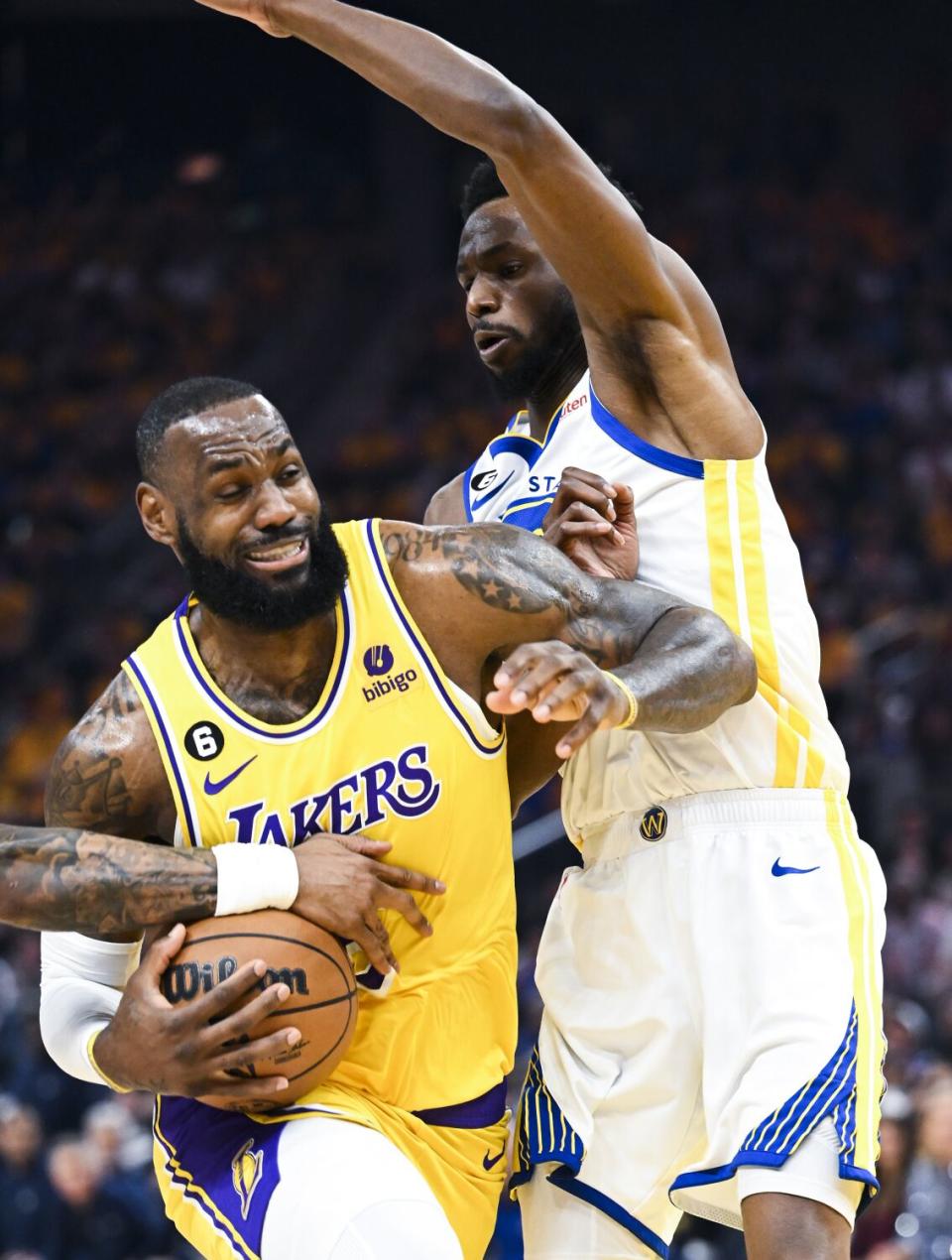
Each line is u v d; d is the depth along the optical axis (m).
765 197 29.30
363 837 4.67
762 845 5.03
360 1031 4.78
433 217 29.59
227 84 27.59
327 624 4.74
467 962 4.88
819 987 4.86
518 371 5.68
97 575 24.44
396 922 4.77
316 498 4.66
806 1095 4.71
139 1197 12.16
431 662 4.76
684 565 5.21
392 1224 4.32
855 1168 4.65
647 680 4.53
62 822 4.74
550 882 14.92
